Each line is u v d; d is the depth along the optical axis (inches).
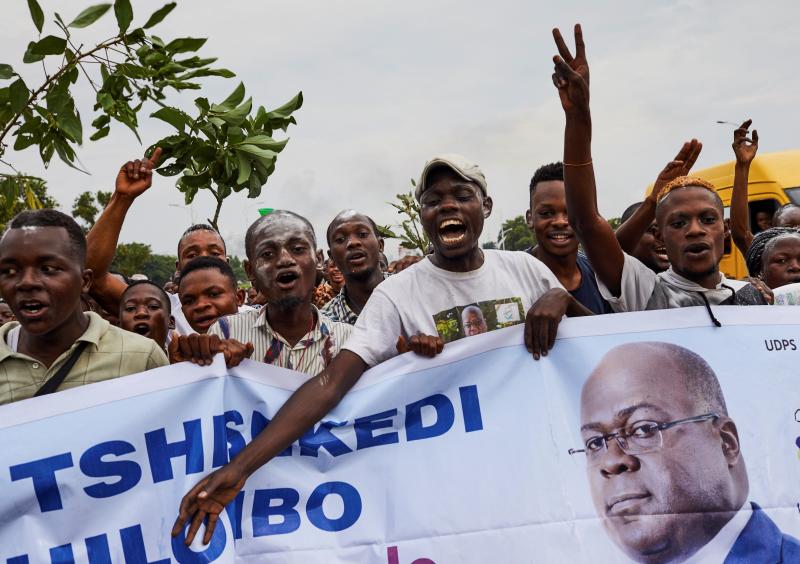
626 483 132.7
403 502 132.3
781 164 499.8
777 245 201.2
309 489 132.2
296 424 128.9
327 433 134.0
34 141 153.2
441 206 138.3
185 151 159.0
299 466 132.9
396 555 130.7
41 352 130.4
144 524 128.3
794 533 132.0
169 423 130.7
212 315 187.5
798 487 133.6
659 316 137.9
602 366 135.9
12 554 125.8
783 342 138.2
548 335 133.6
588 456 133.5
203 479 125.0
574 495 132.2
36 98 147.3
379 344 138.7
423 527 131.5
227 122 156.9
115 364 133.3
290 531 130.6
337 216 225.9
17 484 126.6
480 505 132.0
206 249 242.7
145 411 130.5
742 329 138.2
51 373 130.3
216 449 130.7
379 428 135.0
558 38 135.6
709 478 133.3
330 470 133.3
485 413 134.9
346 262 220.2
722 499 132.7
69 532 127.3
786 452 134.6
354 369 135.6
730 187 519.2
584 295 174.1
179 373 132.2
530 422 134.2
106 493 128.6
